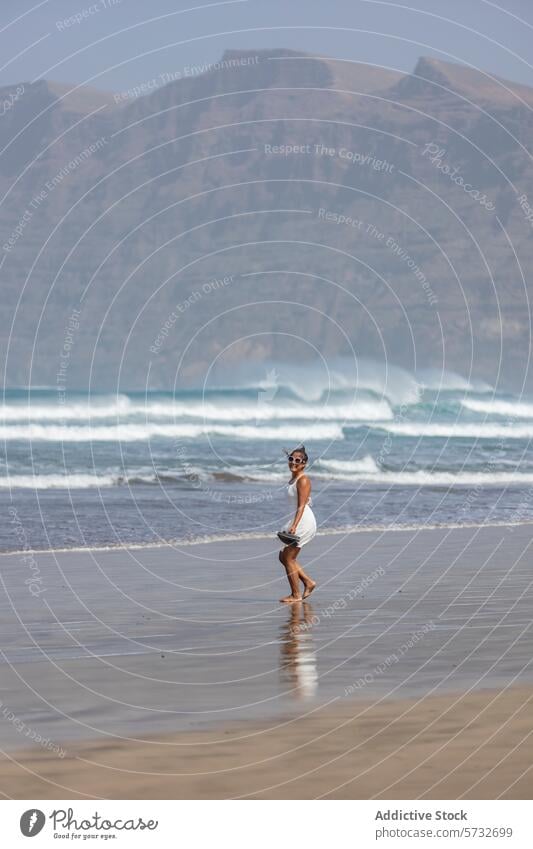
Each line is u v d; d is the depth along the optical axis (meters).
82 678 16.02
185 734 12.76
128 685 15.56
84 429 85.62
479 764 11.44
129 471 60.53
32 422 93.00
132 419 98.94
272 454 74.25
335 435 91.00
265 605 23.16
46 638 19.25
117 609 22.48
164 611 22.28
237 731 12.84
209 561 30.12
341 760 11.59
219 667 16.78
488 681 15.61
